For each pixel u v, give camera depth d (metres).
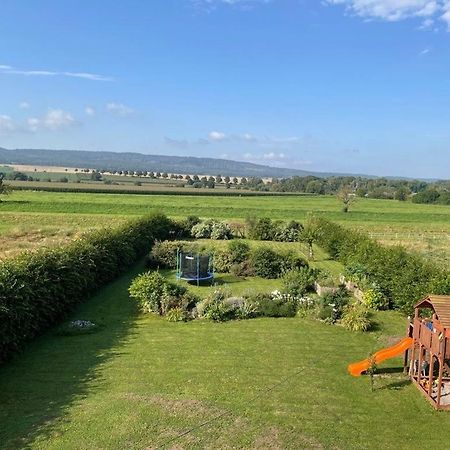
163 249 33.53
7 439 10.88
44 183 139.88
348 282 27.77
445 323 13.48
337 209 88.94
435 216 82.12
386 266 24.47
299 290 24.17
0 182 79.81
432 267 22.59
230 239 50.69
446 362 15.65
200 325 20.33
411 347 15.48
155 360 16.11
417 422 12.63
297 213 78.31
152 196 106.00
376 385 14.89
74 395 13.23
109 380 14.32
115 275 28.77
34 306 17.16
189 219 51.91
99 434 11.22
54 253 20.20
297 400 13.57
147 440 11.06
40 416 11.98
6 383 13.86
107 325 19.78
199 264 29.45
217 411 12.63
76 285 21.14
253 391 14.01
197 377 14.84
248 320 21.31
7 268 16.42
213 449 10.84
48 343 17.34
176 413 12.41
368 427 12.24
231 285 29.03
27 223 57.44
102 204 76.94
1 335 14.80
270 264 31.27
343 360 16.89
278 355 17.11
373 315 22.69
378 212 85.44
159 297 21.83
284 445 11.16
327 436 11.67
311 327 20.58
